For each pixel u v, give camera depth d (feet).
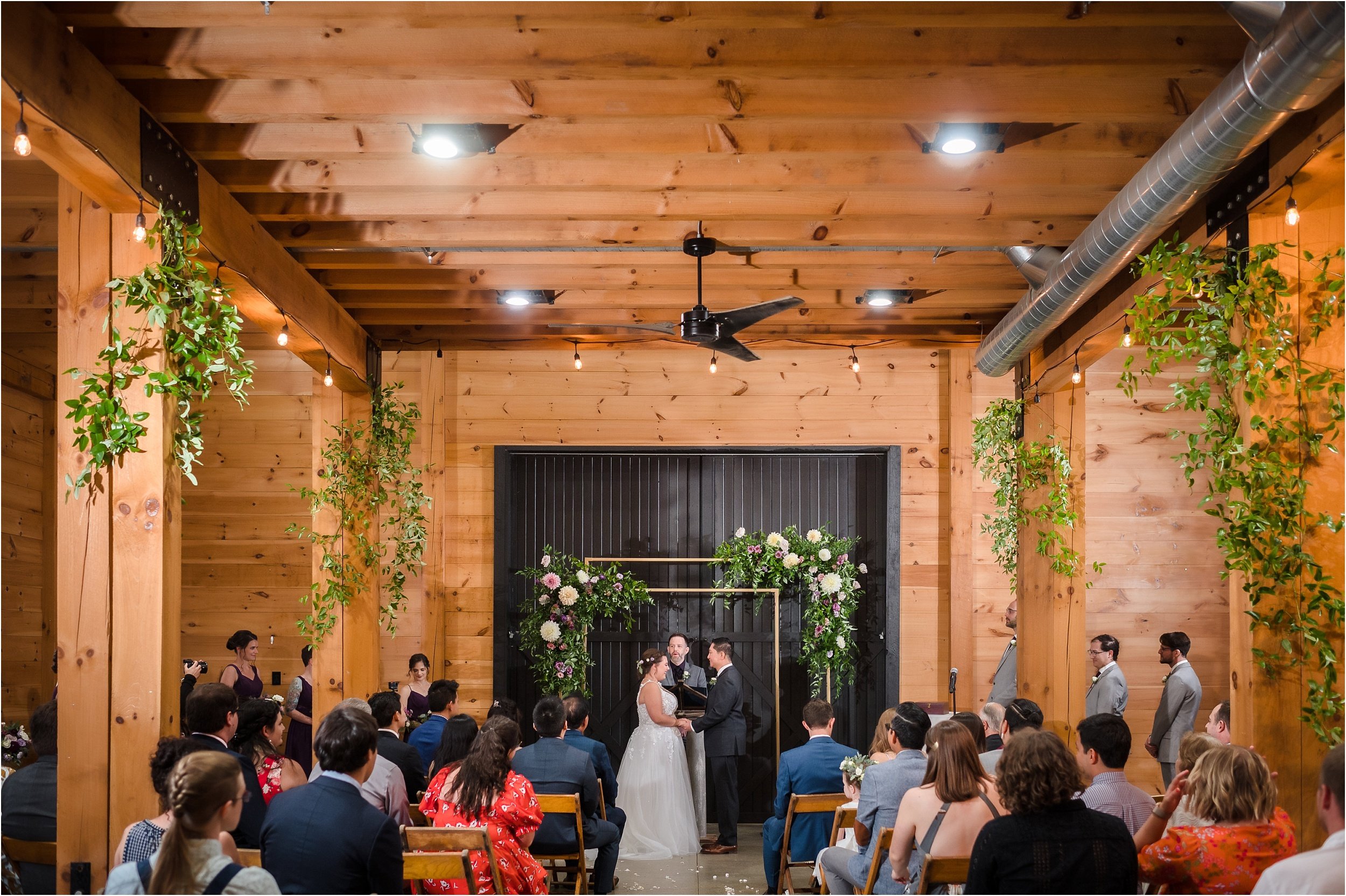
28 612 25.49
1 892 11.75
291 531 22.94
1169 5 11.27
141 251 12.84
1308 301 12.66
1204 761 10.21
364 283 20.85
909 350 27.45
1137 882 9.11
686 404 27.40
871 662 26.96
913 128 14.57
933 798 11.67
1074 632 22.20
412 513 24.27
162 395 12.50
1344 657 12.22
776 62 12.35
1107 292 18.40
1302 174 12.02
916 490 27.25
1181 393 13.15
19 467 25.16
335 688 22.66
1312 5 9.43
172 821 8.30
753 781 26.58
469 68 12.34
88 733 12.20
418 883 13.01
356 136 14.62
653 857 22.77
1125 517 26.63
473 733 15.60
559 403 27.48
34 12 10.63
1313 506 12.51
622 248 18.62
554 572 26.86
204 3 11.19
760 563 26.53
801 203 16.78
